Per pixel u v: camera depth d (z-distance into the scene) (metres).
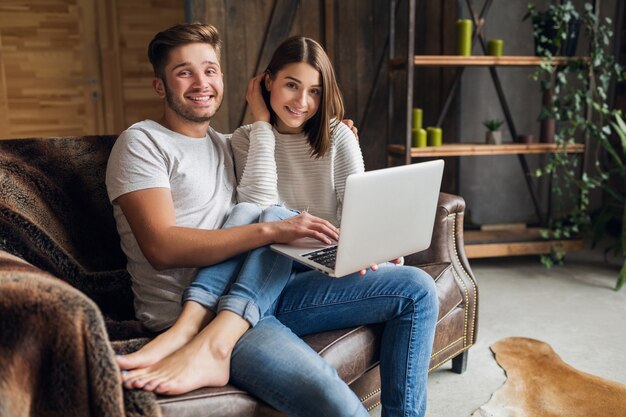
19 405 0.91
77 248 1.48
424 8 3.50
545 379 1.98
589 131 3.15
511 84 3.55
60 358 0.94
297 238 1.34
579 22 3.11
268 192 1.60
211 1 3.28
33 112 4.46
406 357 1.43
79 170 1.54
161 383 1.07
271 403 1.19
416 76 3.59
